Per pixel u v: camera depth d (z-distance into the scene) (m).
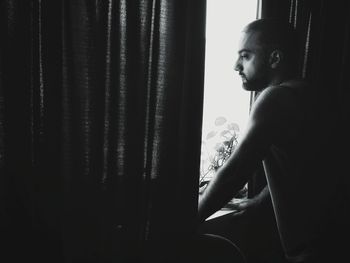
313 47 1.64
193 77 1.03
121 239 0.96
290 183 1.07
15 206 0.81
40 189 0.83
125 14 0.90
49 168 0.82
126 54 0.91
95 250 0.92
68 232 0.89
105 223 0.93
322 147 1.06
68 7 0.82
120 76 0.91
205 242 1.07
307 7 1.59
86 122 0.88
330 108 1.11
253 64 1.17
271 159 1.12
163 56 0.99
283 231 1.13
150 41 0.95
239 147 1.01
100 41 0.87
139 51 0.92
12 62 0.77
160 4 0.95
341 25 1.74
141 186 0.97
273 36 1.14
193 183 1.06
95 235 0.91
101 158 0.90
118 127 0.92
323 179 1.07
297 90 1.06
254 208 1.41
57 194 0.83
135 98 0.93
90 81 0.87
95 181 0.90
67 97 0.85
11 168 0.80
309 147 1.05
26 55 0.79
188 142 1.05
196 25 1.01
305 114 1.04
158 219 1.02
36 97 0.81
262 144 1.00
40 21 0.79
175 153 1.03
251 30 1.17
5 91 0.77
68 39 0.83
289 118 1.02
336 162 1.10
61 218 0.85
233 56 1.77
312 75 1.66
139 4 0.90
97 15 0.87
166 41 0.99
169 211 1.04
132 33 0.90
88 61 0.86
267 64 1.15
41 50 0.80
